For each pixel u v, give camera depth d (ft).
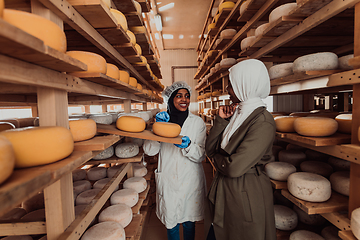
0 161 0.95
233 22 8.37
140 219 3.89
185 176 4.35
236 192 2.84
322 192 3.09
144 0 5.67
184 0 13.24
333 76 2.69
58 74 1.72
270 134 2.79
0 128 2.76
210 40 11.60
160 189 4.47
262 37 4.32
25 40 0.93
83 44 4.42
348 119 3.20
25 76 1.27
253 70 3.00
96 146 2.07
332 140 2.79
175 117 4.82
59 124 1.97
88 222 2.45
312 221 3.97
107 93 3.12
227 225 2.96
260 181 2.95
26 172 1.22
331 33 4.53
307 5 2.93
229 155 2.99
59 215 2.01
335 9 2.72
